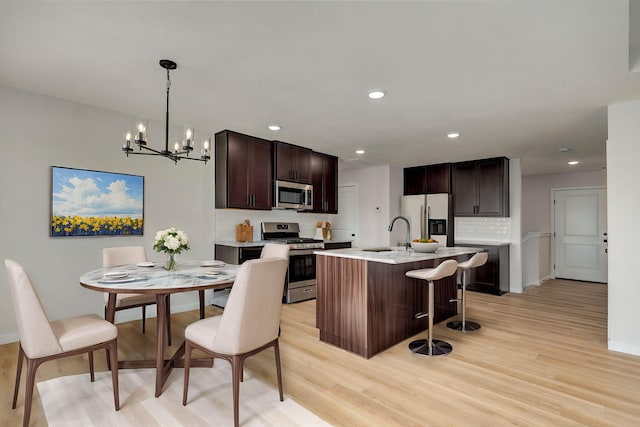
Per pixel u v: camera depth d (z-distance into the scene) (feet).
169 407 6.73
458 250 12.14
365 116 11.29
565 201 22.80
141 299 9.71
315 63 7.59
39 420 6.22
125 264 10.25
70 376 7.93
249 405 6.84
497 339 10.68
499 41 6.58
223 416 6.44
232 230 15.39
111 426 6.08
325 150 16.70
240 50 7.04
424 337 10.87
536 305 15.12
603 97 9.43
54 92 9.69
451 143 14.89
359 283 9.45
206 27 6.22
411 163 19.85
